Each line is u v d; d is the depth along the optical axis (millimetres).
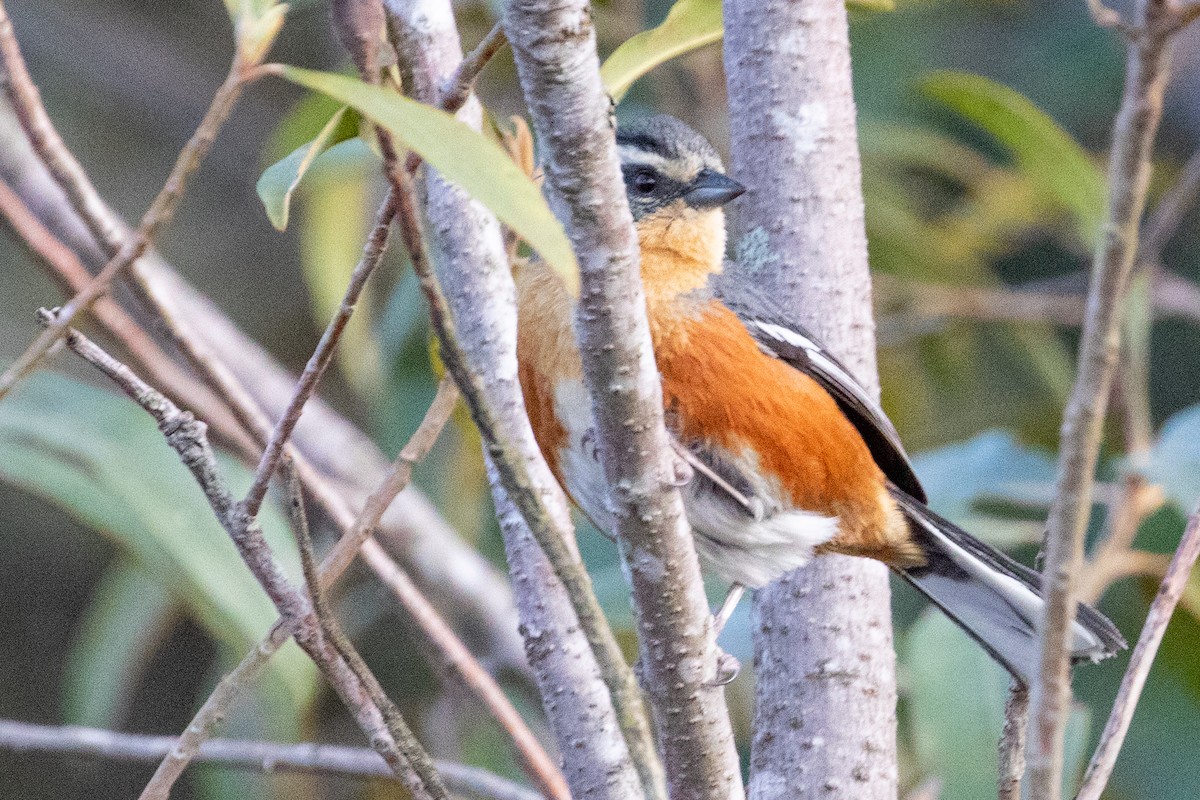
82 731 7848
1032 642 8047
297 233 15562
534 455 6668
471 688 7113
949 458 10117
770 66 7809
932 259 12633
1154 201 13562
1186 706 10695
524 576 6520
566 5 4473
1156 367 12984
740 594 7793
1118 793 10688
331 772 7629
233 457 9094
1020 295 12320
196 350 5988
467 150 4262
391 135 4504
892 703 7387
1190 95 14398
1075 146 10266
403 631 12227
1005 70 13742
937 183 13930
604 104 4652
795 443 7590
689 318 7562
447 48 6547
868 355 7871
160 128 16062
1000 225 13367
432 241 6977
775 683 7363
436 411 5984
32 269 14523
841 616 7434
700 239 7750
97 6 16297
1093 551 9750
